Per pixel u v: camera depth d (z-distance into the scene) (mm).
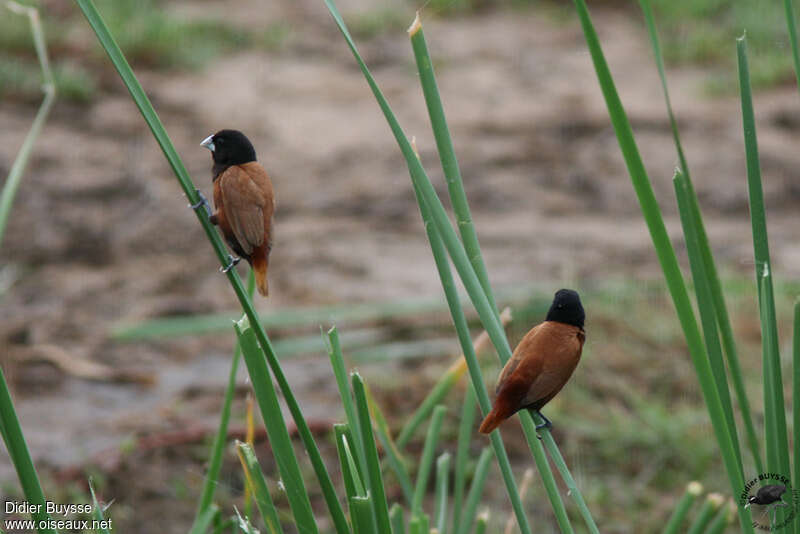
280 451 3611
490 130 20641
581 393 11820
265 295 4715
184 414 10828
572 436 11055
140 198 16547
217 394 11398
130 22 22703
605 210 17688
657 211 3541
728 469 3678
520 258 15352
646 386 12078
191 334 12750
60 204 16047
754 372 11984
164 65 22078
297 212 17016
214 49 23141
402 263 15156
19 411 10594
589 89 23031
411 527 5066
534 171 18969
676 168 3688
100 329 12586
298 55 23734
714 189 18547
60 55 21062
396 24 25812
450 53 24625
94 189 16641
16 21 21078
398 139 3715
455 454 10617
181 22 23688
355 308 12000
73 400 10930
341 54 24094
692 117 21547
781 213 17766
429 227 3914
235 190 4664
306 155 19188
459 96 22297
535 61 24500
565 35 26250
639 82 23469
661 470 10602
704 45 24609
